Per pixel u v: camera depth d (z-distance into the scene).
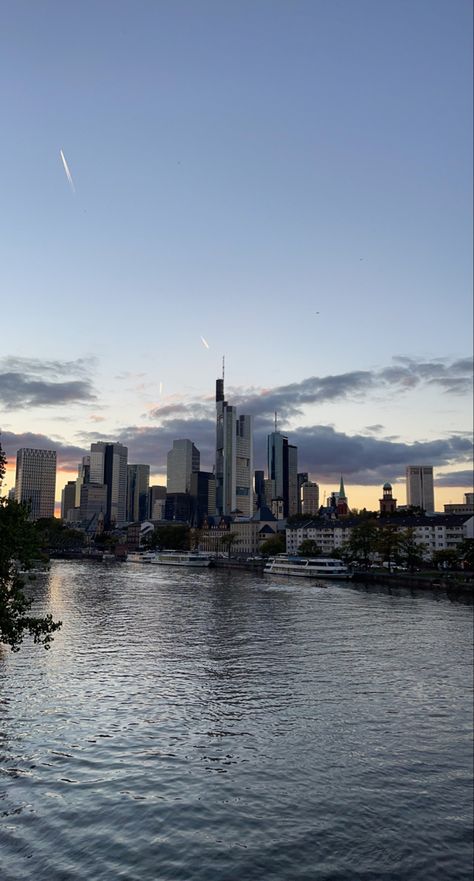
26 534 56.66
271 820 36.84
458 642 89.50
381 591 166.75
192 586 180.12
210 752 46.50
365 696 61.66
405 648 85.12
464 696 61.91
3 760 43.44
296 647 85.56
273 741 49.16
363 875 31.88
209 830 35.31
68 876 30.34
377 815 37.94
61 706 55.84
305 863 32.59
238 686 64.75
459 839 35.56
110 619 110.31
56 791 39.12
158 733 49.97
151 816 36.47
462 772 44.34
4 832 34.12
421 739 50.38
